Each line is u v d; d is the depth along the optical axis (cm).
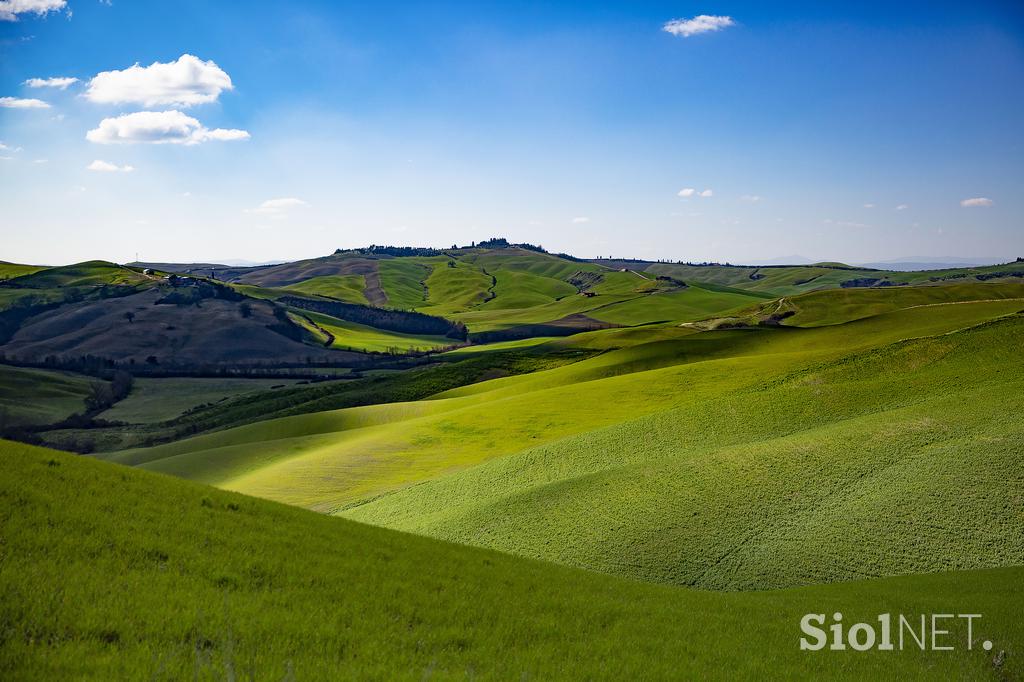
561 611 2045
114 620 1350
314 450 8212
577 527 4412
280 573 1886
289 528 2375
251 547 2041
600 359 11962
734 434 6066
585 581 2542
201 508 2339
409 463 7200
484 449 7388
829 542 3744
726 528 4075
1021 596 2820
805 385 7469
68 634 1264
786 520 4069
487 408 8956
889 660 2025
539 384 10894
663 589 2702
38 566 1527
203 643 1341
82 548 1702
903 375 6969
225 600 1559
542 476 5831
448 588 2062
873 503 4038
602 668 1596
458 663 1503
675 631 2005
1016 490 3800
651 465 5253
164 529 2002
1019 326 7600
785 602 2725
